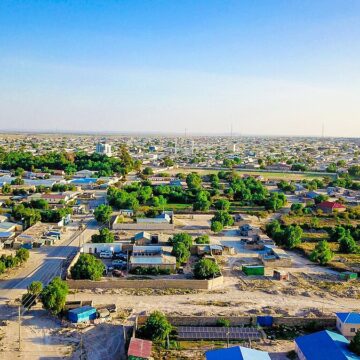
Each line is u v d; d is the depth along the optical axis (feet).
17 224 445.78
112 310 260.42
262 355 203.10
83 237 421.59
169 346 223.71
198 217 523.29
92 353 216.95
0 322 245.24
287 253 388.98
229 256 375.45
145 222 461.37
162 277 318.65
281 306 274.98
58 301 248.93
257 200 595.47
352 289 305.73
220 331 238.89
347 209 567.18
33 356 212.43
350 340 228.22
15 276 315.37
